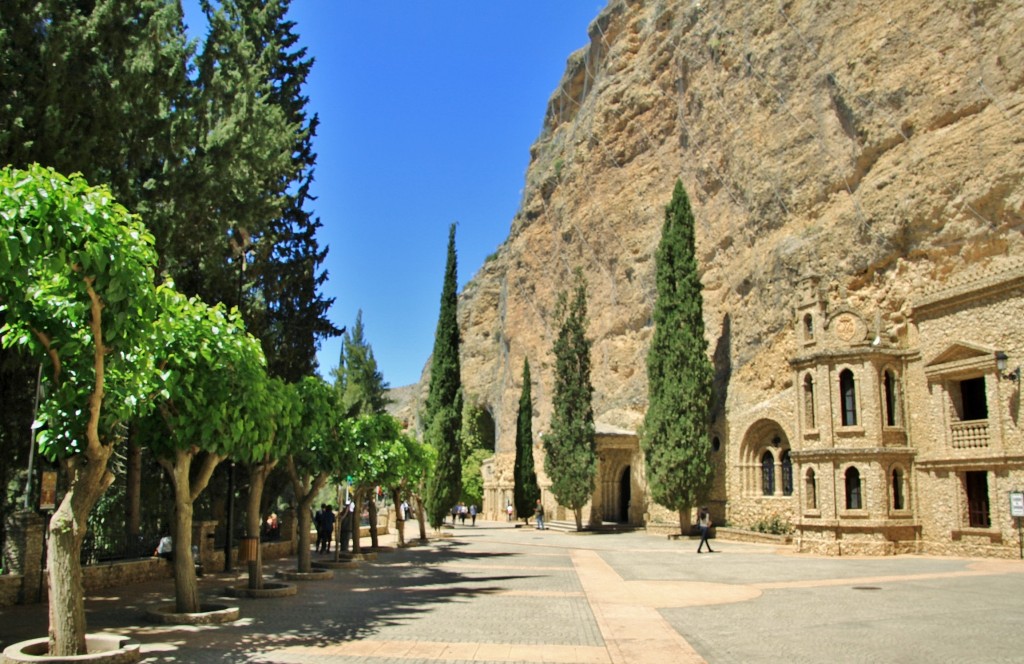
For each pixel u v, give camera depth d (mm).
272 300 32438
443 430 47312
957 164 31094
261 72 27766
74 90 15312
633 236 61531
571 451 51156
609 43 73500
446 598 18031
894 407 31688
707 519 32812
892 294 33625
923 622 14367
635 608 16250
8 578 16312
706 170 52094
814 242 38406
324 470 22953
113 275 10227
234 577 23266
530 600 17703
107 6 15898
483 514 78688
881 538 30250
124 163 17766
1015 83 29328
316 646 11922
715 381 46438
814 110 40969
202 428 14180
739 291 45531
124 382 12562
